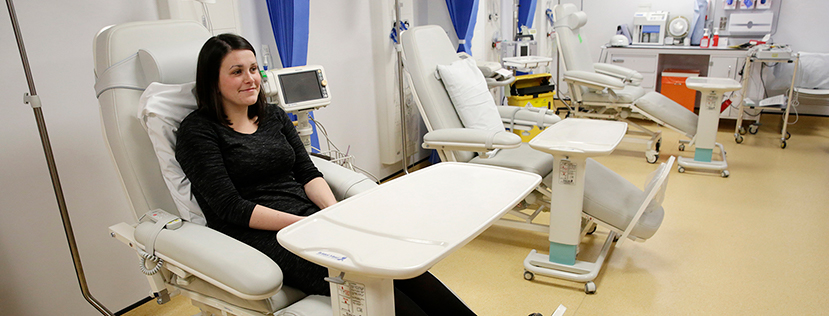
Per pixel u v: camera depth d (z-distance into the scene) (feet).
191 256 3.77
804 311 5.98
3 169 5.24
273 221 4.34
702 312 6.06
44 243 5.66
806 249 7.47
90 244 6.05
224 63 4.40
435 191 3.20
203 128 4.42
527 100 12.49
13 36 5.13
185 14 6.50
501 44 14.64
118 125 4.37
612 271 7.10
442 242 2.42
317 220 2.83
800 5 14.85
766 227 8.25
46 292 5.76
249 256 3.66
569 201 6.41
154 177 4.53
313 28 8.69
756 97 14.66
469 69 8.04
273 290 3.51
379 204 3.01
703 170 11.25
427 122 7.71
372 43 10.19
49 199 5.63
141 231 4.18
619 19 17.42
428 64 7.72
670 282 6.75
